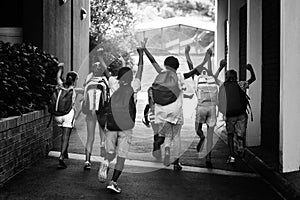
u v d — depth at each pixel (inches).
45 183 293.0
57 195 265.6
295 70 329.1
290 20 328.2
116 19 1171.3
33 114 350.0
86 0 844.6
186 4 1747.0
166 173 331.6
